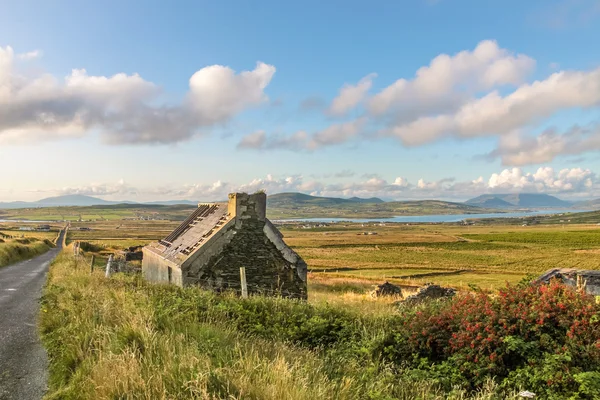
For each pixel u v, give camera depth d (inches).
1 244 1605.6
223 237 740.0
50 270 1125.1
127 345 287.7
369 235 7057.1
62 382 277.7
